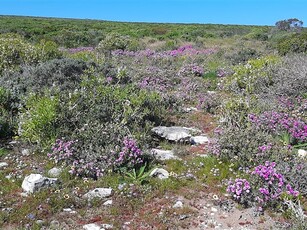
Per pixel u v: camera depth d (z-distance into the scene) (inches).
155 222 208.7
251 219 213.6
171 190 242.5
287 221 210.8
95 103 343.6
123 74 501.7
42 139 301.1
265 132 319.3
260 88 483.2
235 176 259.3
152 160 280.8
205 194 239.3
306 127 319.6
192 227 205.6
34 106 324.2
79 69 469.7
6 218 208.1
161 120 376.8
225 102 411.2
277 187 229.8
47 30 1935.3
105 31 2011.6
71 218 211.5
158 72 606.2
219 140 292.2
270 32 1968.5
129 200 229.5
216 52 1023.6
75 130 296.5
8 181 251.4
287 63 556.7
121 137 289.6
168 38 1723.7
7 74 469.1
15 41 611.8
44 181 241.9
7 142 320.5
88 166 259.0
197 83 565.0
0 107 372.2
